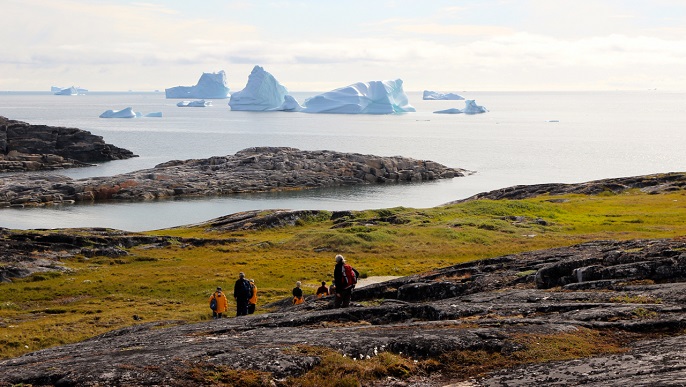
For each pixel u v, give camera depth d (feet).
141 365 50.90
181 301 161.58
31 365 56.03
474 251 210.79
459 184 541.75
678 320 58.39
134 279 189.57
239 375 49.88
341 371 51.80
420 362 54.75
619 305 66.69
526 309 69.41
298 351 54.90
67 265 212.43
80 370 50.11
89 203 455.22
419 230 240.73
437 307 72.59
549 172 604.49
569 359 52.26
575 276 84.02
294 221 299.58
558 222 252.01
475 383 49.90
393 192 503.61
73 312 148.66
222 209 431.84
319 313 75.61
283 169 567.18
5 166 611.88
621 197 316.81
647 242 98.58
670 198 298.76
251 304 119.14
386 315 73.82
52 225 374.84
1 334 123.03
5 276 191.52
